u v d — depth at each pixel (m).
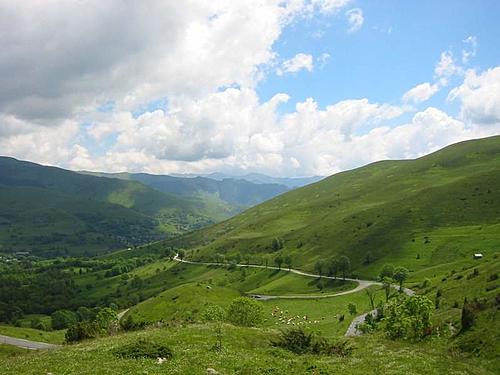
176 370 27.12
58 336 186.62
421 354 36.34
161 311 172.88
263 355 34.88
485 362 34.75
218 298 182.25
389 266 187.88
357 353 38.44
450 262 188.88
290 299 189.50
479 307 45.34
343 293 186.12
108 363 29.42
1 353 93.25
